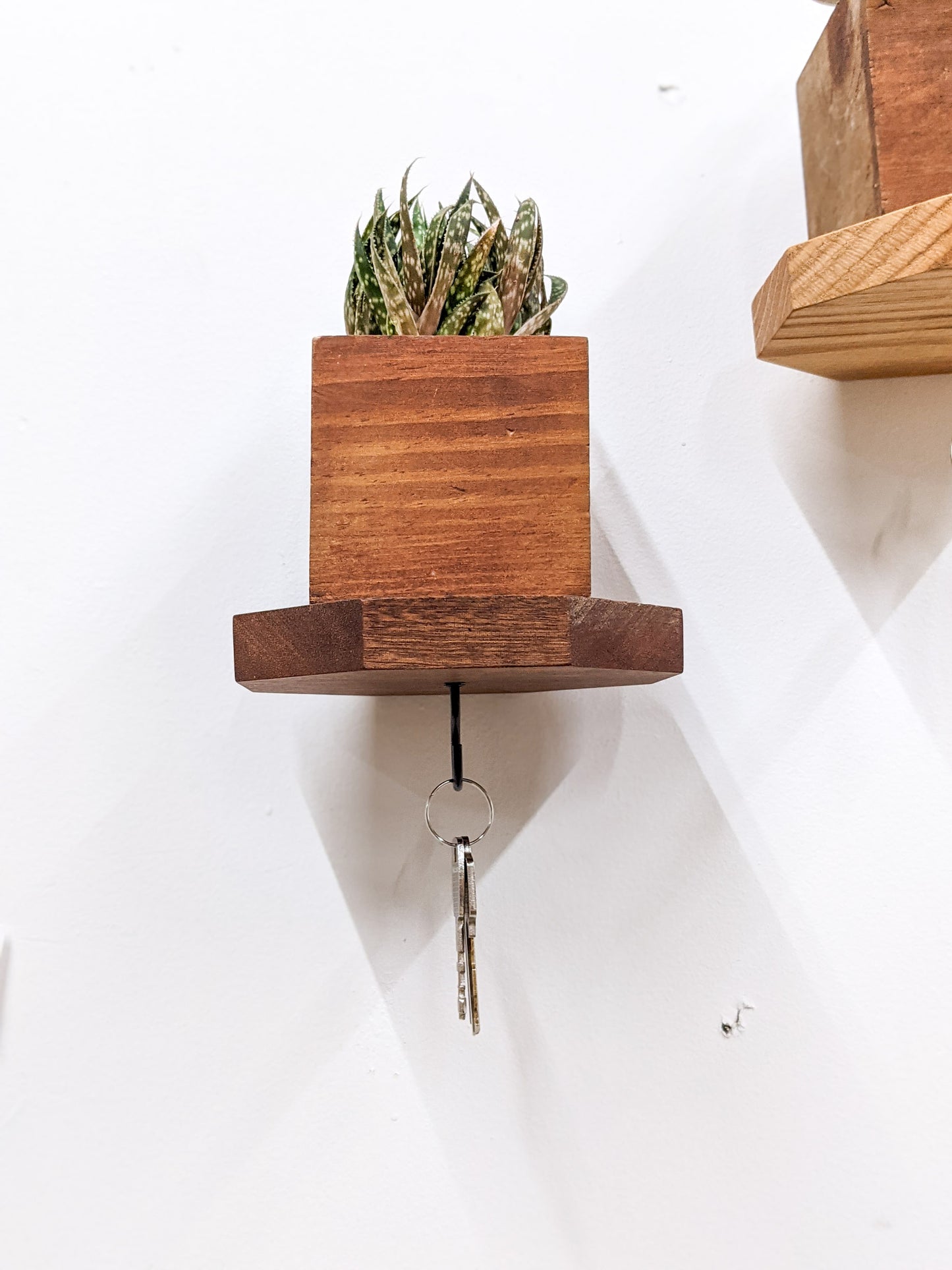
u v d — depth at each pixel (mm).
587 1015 527
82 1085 529
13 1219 518
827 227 524
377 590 404
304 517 571
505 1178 516
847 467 552
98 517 574
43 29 609
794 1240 502
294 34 607
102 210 599
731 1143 513
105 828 549
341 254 591
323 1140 522
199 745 555
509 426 409
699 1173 511
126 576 569
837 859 528
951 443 546
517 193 589
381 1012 531
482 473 407
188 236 595
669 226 581
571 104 595
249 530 572
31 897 544
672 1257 505
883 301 440
